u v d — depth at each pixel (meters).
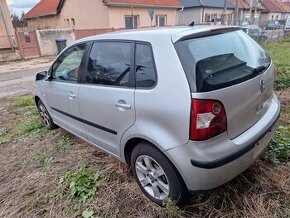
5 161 3.91
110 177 3.15
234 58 2.47
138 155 2.62
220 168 2.16
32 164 3.72
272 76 2.87
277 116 2.81
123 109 2.61
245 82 2.32
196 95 2.06
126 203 2.73
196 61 2.18
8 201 3.01
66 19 26.45
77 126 3.62
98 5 21.98
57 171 3.43
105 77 2.88
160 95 2.27
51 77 3.95
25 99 7.32
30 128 4.94
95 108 3.02
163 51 2.31
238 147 2.25
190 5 32.12
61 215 2.70
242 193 2.65
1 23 16.98
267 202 2.54
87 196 2.87
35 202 2.92
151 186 2.68
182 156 2.19
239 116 2.30
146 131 2.40
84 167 3.32
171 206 2.40
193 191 2.27
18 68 14.27
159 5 24.44
